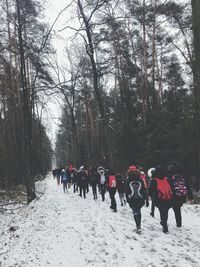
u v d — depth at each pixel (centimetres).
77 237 994
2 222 1445
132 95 3456
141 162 2375
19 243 996
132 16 2144
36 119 4950
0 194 2495
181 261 711
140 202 1015
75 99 4166
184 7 2523
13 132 3516
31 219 1424
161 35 3058
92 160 4503
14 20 2103
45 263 764
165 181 1007
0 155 3064
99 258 766
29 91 2542
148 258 740
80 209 1617
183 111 2458
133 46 3136
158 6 2527
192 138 2130
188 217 1243
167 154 2241
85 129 5503
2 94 3206
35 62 2259
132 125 2688
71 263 746
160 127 2378
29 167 2131
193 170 2120
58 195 2488
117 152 2620
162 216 995
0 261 827
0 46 2211
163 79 3619
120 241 911
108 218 1304
